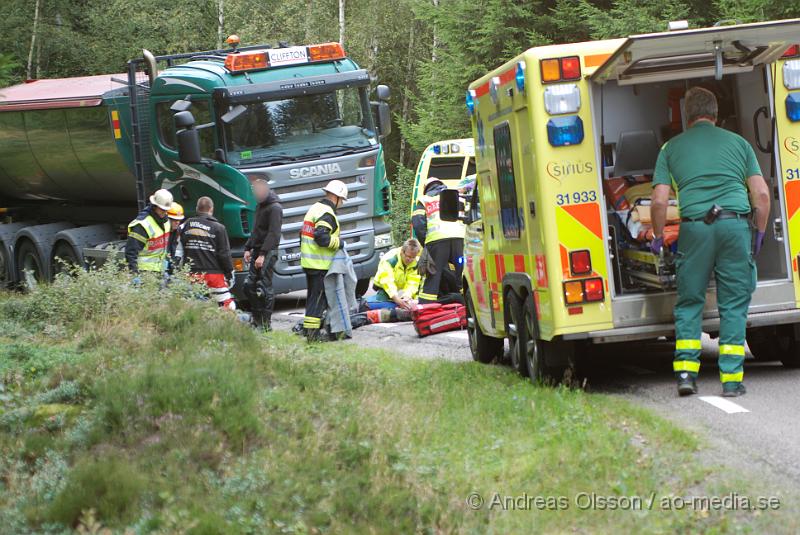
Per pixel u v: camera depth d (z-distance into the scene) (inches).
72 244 1103.0
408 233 1846.7
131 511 337.7
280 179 943.7
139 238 806.5
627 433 398.6
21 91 1156.5
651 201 486.3
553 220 487.8
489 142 566.9
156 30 2283.5
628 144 532.1
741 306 471.2
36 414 428.5
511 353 582.6
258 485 349.7
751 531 290.0
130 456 379.9
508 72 515.5
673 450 371.6
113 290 657.6
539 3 1595.7
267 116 952.3
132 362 486.6
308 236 783.1
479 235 625.9
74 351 546.6
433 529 315.6
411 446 390.3
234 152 938.7
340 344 736.3
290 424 407.8
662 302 491.8
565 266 488.7
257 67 951.0
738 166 470.0
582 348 534.0
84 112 1045.2
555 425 409.4
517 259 540.1
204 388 417.1
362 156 973.8
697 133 474.3
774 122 505.0
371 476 354.6
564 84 487.8
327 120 973.8
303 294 1173.1
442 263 874.8
